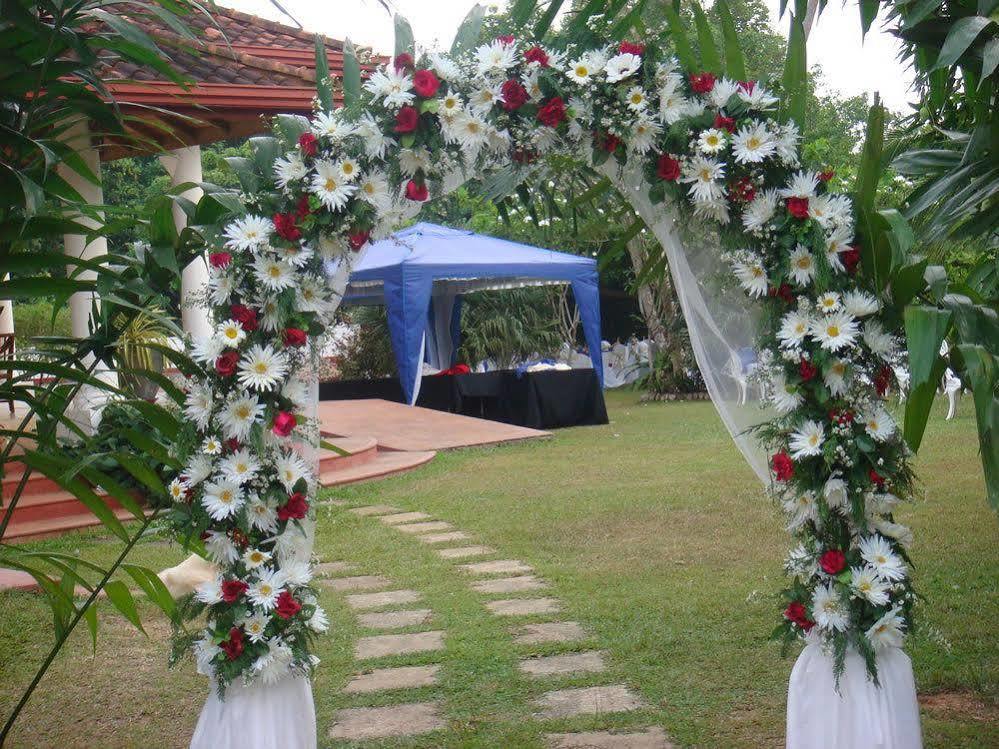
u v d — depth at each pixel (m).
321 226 3.37
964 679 4.50
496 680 4.76
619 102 3.39
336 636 5.51
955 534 7.25
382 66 3.47
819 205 3.35
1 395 3.23
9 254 2.94
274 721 3.41
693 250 3.65
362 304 18.50
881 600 3.32
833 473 3.39
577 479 10.34
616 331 25.06
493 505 9.10
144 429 7.00
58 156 2.77
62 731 4.42
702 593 6.02
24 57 2.80
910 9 3.31
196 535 3.37
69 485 3.31
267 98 7.90
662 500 8.99
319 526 8.35
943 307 2.97
